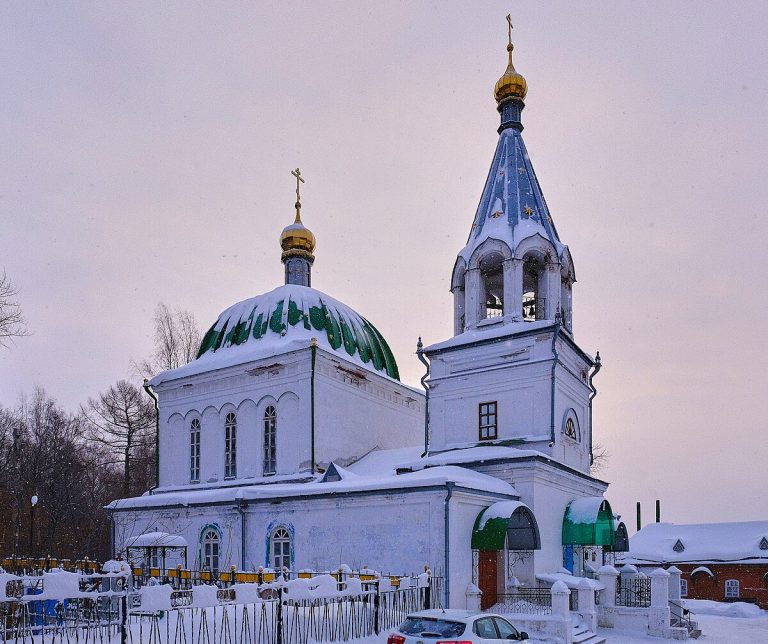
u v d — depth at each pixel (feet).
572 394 93.09
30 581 46.06
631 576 91.30
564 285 99.35
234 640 45.98
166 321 157.79
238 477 109.09
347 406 109.91
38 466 149.59
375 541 74.13
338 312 119.65
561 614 64.18
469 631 39.34
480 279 96.12
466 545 71.00
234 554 87.40
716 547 193.77
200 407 116.26
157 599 40.14
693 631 89.97
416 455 101.40
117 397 170.71
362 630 53.62
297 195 135.64
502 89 105.29
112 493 167.32
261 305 119.96
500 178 100.32
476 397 90.89
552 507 82.79
